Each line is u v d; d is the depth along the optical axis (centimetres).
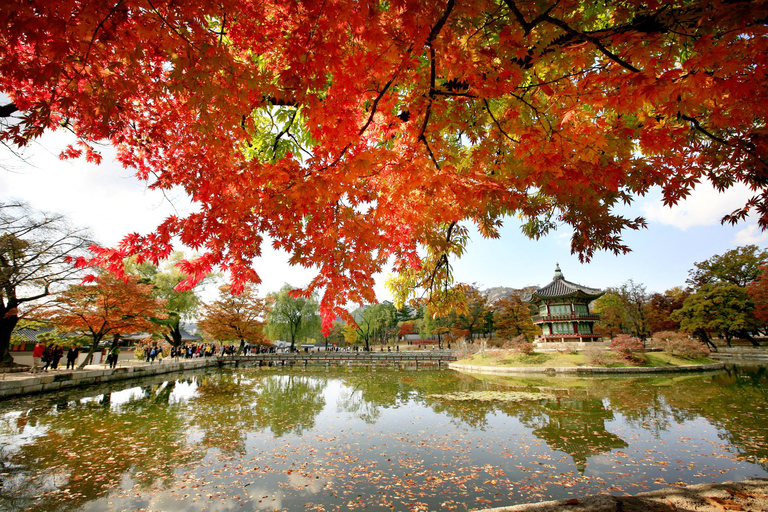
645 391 1548
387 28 247
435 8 220
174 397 1568
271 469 718
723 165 326
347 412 1249
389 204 364
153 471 714
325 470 711
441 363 3416
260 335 3678
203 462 761
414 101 304
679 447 815
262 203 329
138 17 237
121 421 1115
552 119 284
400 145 376
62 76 290
